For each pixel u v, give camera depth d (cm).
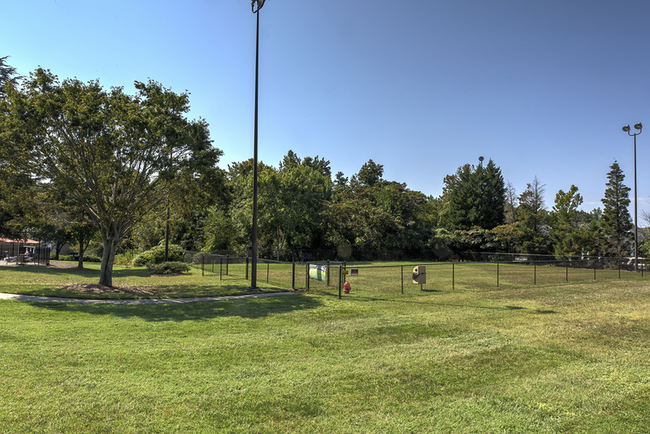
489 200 5266
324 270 1869
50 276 2123
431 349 767
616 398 536
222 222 4034
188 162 1611
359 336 865
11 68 2967
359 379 591
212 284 1878
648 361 712
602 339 866
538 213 5000
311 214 4588
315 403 498
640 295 1600
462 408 493
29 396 482
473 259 4966
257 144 1609
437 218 6234
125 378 563
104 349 704
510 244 4912
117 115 1501
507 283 2072
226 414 457
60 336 781
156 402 484
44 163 1418
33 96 1399
